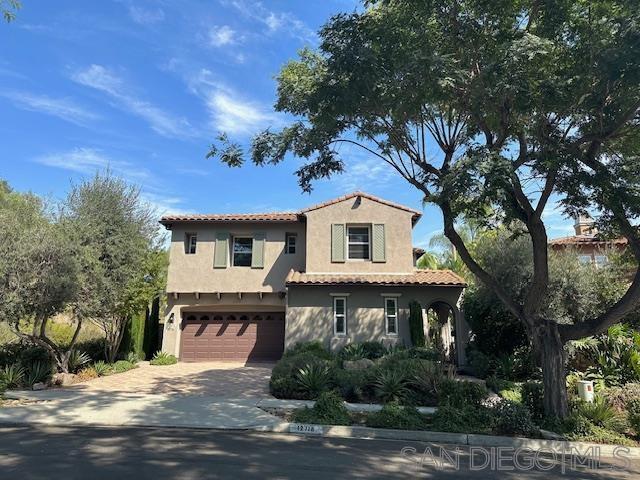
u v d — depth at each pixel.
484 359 17.11
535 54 9.15
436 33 10.34
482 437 9.58
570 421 10.01
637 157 10.67
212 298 22.23
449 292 20.03
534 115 10.46
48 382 14.45
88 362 18.19
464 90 10.51
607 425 10.33
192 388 14.55
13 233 13.48
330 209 21.80
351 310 19.94
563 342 10.77
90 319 17.44
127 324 21.00
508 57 9.05
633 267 17.92
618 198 9.65
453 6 9.86
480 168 8.68
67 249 13.96
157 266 20.02
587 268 17.33
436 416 10.47
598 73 9.21
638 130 10.36
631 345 15.52
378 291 20.08
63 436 8.69
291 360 14.20
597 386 13.69
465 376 17.66
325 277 20.34
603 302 17.11
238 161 12.71
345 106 10.41
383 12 10.42
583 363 16.00
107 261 16.16
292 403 12.12
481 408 10.89
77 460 7.04
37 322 15.59
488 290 17.84
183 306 22.23
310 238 21.45
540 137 10.53
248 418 10.52
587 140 10.20
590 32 9.45
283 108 12.47
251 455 7.66
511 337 18.30
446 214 11.02
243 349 22.31
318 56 13.07
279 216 22.70
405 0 9.77
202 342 22.38
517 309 11.05
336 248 21.33
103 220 16.77
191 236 23.03
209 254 22.48
